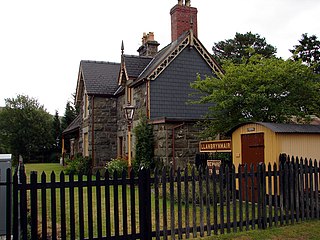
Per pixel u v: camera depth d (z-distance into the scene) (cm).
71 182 545
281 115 1140
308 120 1166
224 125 1190
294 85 1112
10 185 521
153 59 1945
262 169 692
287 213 705
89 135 2142
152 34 2100
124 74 1912
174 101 1669
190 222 734
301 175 733
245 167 677
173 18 1886
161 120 1438
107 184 567
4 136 3612
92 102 2119
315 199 755
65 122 4019
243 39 3762
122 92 2011
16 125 3603
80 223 548
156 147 1498
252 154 945
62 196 540
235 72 1170
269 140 888
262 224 678
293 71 1116
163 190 606
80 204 550
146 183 596
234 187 661
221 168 654
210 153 1202
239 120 1136
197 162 1231
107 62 2398
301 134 904
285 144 877
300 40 3550
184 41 1711
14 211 519
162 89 1652
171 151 1413
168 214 804
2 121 3609
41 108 3872
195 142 1447
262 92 1116
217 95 1147
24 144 3619
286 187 711
